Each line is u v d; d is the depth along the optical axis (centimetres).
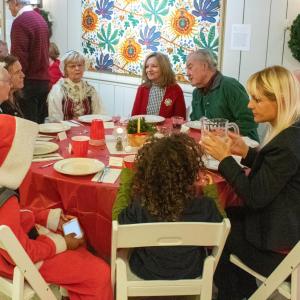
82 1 507
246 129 300
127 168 178
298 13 360
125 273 150
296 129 162
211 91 313
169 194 146
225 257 193
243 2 385
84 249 173
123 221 152
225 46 403
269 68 172
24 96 418
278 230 165
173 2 432
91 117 304
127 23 473
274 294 184
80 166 199
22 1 413
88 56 518
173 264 153
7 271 147
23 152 146
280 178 160
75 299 159
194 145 154
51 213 182
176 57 442
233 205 202
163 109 338
